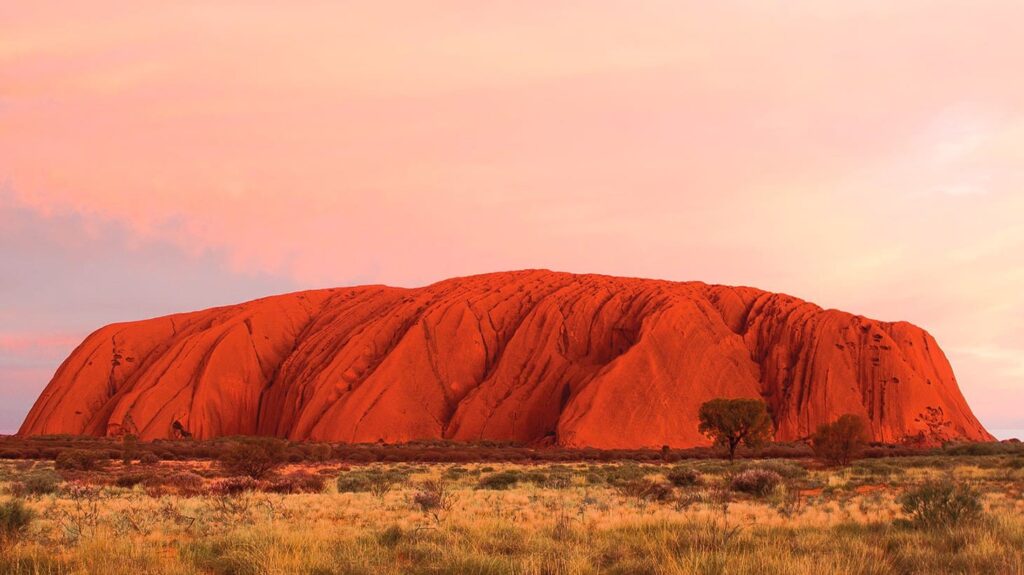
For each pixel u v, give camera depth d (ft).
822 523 52.54
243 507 61.00
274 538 41.68
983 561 34.58
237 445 118.01
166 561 36.65
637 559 37.01
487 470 151.33
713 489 86.94
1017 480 103.65
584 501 70.03
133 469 154.92
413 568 35.70
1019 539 41.16
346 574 33.94
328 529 48.29
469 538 43.60
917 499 50.60
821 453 162.30
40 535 45.24
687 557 34.78
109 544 38.52
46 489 86.74
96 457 170.30
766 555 35.22
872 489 94.94
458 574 34.27
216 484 94.43
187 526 51.60
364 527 52.70
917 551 36.86
